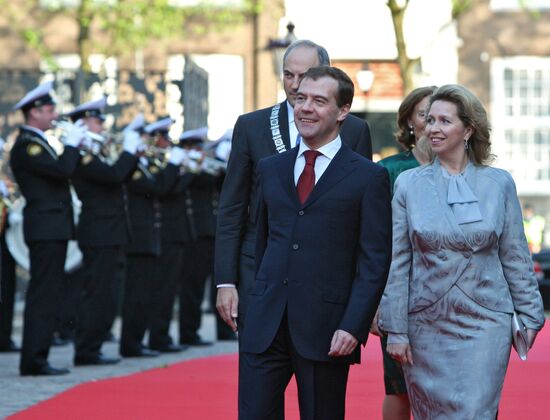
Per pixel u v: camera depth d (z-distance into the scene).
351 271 6.27
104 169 13.45
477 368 6.33
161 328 15.34
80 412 9.57
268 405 6.29
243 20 28.11
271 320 6.25
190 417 9.31
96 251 13.54
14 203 15.46
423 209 6.45
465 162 6.60
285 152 6.47
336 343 6.10
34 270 12.30
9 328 15.26
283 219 6.31
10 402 10.28
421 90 8.00
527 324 6.44
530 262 6.48
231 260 7.27
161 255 15.29
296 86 7.27
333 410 6.25
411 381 6.52
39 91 12.34
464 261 6.38
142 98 19.66
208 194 16.38
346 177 6.27
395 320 6.47
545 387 10.59
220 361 13.59
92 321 13.48
